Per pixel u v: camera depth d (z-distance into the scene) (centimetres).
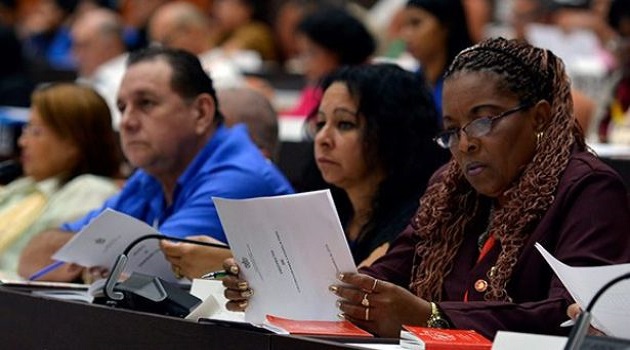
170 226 817
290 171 1000
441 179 664
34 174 983
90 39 1691
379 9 1689
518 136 613
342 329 581
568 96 622
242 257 620
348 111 751
